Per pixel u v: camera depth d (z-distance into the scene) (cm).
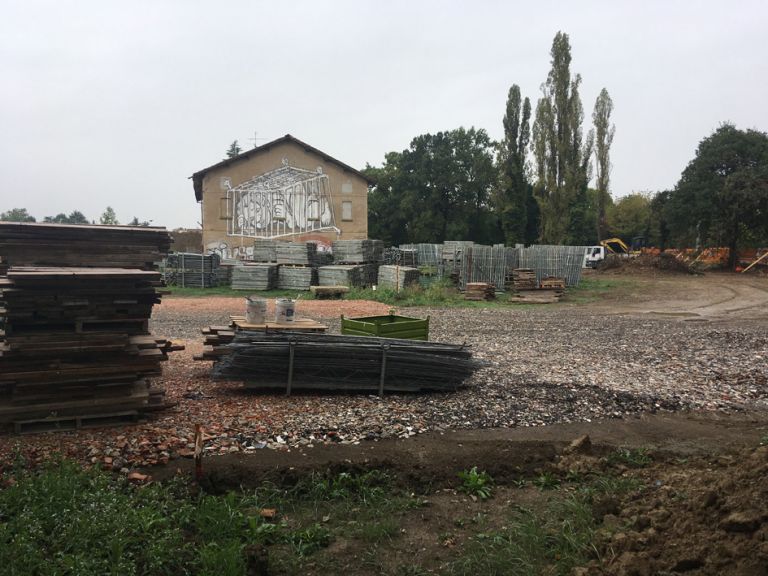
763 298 2517
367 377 778
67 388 585
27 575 331
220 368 739
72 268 626
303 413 679
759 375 962
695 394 837
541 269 2833
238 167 3462
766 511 352
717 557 343
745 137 4528
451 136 5800
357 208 3612
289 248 2617
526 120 5112
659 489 463
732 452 579
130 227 724
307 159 3531
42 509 402
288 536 424
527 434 656
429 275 2812
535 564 388
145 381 650
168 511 434
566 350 1191
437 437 638
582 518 436
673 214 4697
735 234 4444
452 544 424
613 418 726
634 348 1226
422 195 5753
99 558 359
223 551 371
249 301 862
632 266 4184
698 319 1811
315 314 1778
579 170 4931
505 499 498
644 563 354
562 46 4706
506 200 5250
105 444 555
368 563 398
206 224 3444
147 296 609
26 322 565
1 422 570
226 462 534
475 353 1129
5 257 660
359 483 514
